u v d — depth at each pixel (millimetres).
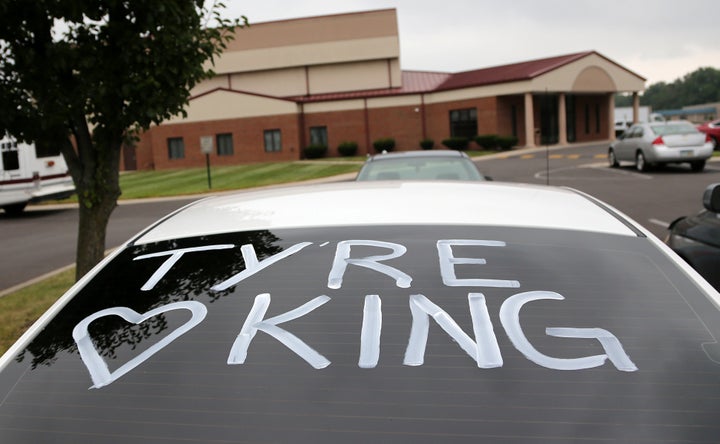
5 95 5551
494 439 1341
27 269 9703
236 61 44188
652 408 1407
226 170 34812
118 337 1701
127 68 5703
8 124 5676
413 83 44281
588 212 2285
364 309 1712
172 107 5848
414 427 1371
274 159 40969
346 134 41656
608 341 1588
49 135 6008
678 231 5336
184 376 1546
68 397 1526
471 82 40031
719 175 18438
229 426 1404
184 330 1695
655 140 19969
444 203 2355
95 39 5812
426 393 1451
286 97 44094
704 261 4691
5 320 6227
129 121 5820
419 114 41188
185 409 1457
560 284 1794
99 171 6211
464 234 2059
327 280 1841
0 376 1620
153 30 5586
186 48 5734
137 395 1510
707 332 1626
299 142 40719
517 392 1449
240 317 1723
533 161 28578
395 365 1526
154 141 42188
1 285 8609
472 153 37062
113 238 12430
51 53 5516
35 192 17656
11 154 17250
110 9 5711
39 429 1450
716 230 4711
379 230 2109
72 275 8516
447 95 40500
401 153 8156
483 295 1744
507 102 39625
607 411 1401
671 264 1906
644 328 1635
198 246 2125
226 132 41281
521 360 1533
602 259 1918
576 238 2035
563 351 1559
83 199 6223
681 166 21797
